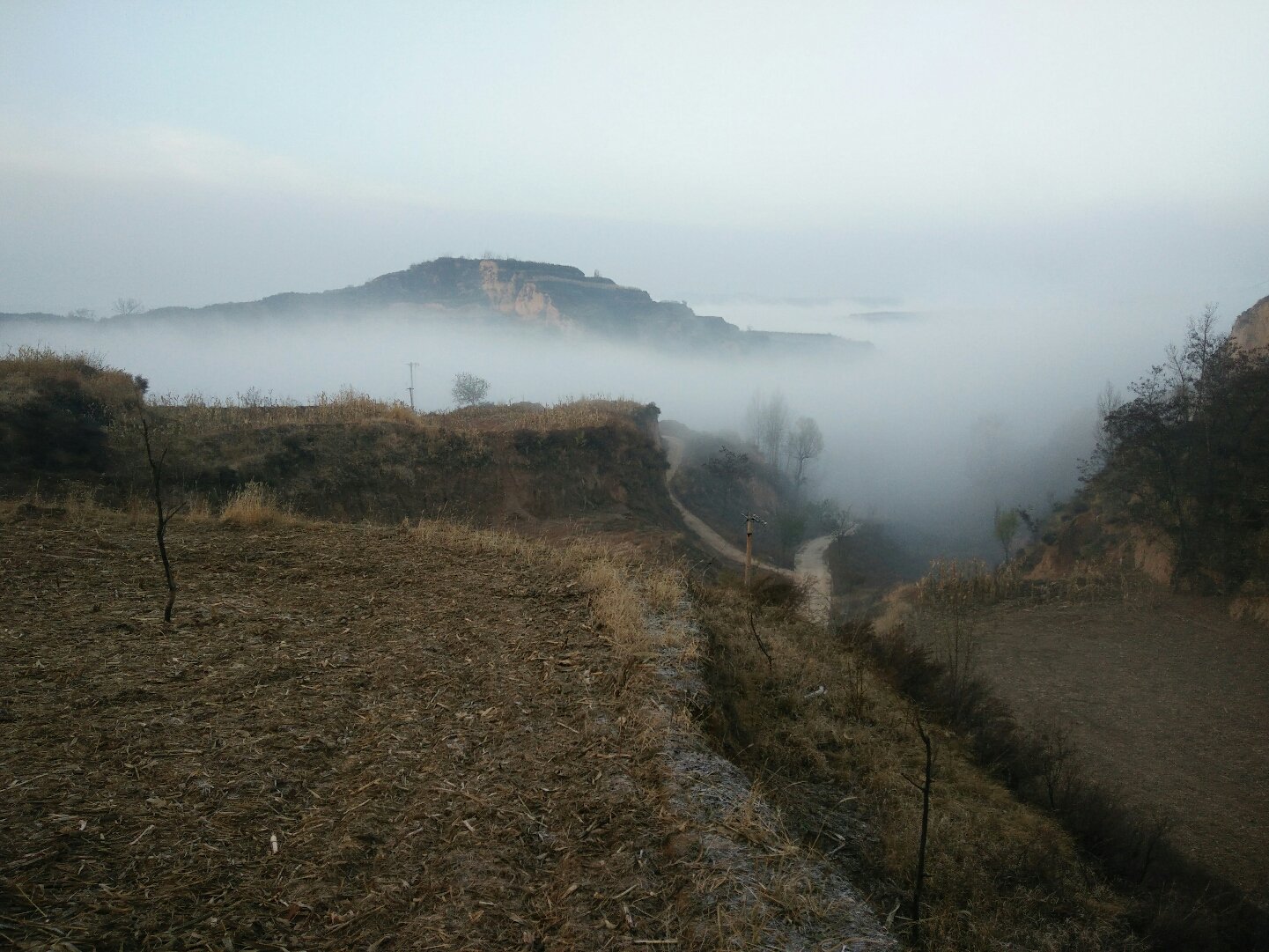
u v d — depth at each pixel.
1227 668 20.34
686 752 4.34
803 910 3.18
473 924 2.83
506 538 9.36
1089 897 6.84
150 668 4.53
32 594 5.53
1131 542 29.95
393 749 4.00
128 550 7.00
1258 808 13.15
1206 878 9.24
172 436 23.02
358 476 27.41
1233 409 26.91
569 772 4.01
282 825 3.22
